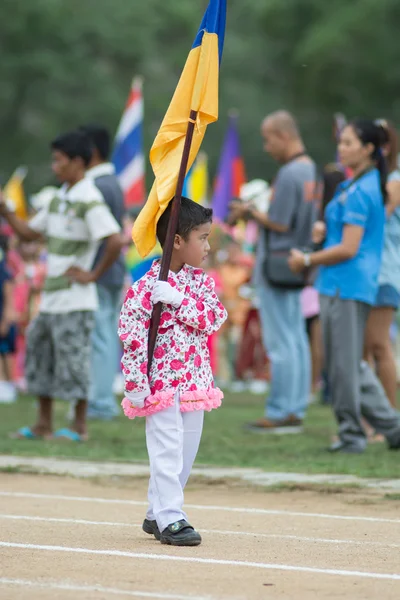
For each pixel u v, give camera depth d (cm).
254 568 1200
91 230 2297
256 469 1952
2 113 10169
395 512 1599
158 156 1405
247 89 11369
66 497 1727
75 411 2377
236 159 4331
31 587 1098
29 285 3856
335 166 2520
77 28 10469
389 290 2270
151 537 1382
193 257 1367
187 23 11569
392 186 2244
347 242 2064
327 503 1672
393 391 2317
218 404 1373
